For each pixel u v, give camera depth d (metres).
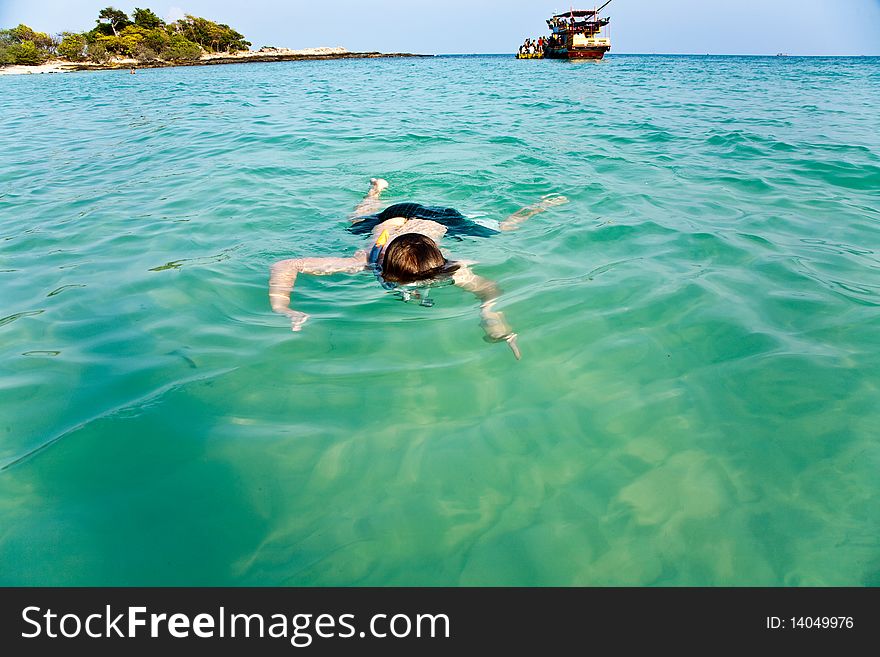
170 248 4.53
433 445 2.29
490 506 2.02
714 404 2.52
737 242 4.39
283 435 2.34
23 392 2.63
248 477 2.13
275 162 7.58
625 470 2.17
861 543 1.84
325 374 2.76
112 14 84.12
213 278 3.92
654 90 17.91
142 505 2.01
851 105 12.75
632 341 3.02
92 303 3.57
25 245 4.66
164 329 3.23
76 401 2.57
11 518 1.95
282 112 13.30
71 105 16.80
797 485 2.08
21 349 3.02
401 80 26.44
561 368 2.80
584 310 3.37
